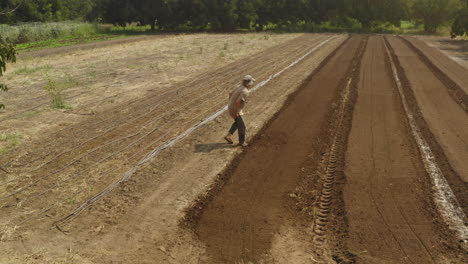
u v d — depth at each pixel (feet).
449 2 145.18
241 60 65.16
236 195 19.35
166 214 17.78
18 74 52.31
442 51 78.18
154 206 18.49
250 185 20.38
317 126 29.66
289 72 52.70
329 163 23.06
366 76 49.24
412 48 82.12
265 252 14.94
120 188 20.29
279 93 40.60
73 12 194.49
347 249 14.82
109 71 55.06
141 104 36.99
